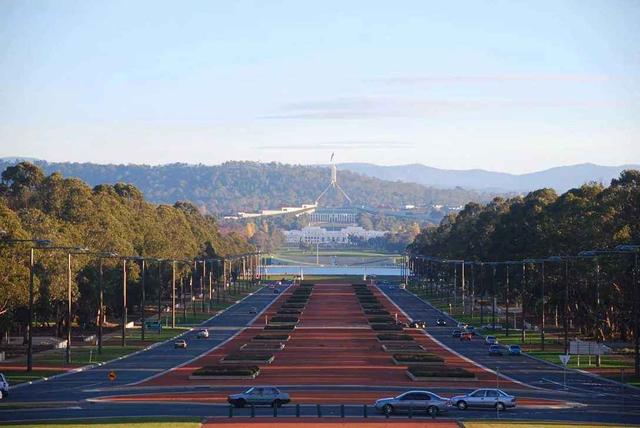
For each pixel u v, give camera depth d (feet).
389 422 418.51
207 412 456.04
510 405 472.03
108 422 413.39
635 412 463.42
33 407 474.08
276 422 415.85
